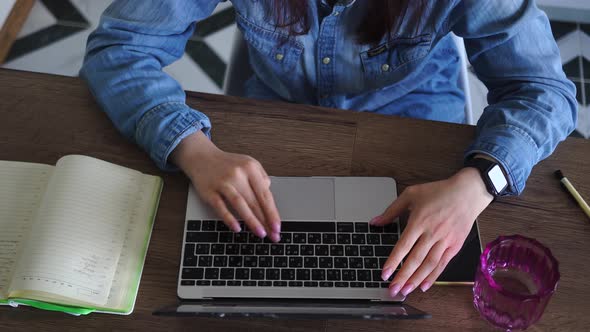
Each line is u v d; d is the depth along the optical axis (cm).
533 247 80
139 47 103
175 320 81
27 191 89
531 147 93
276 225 86
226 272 84
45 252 80
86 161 89
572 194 93
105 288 81
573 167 97
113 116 97
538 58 102
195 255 85
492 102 110
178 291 82
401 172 95
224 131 99
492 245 80
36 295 77
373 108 126
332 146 98
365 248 87
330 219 89
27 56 205
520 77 103
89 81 101
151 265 85
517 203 93
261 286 83
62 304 78
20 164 92
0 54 202
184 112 95
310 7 103
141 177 93
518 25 99
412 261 84
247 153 97
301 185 92
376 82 118
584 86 207
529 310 77
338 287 83
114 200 88
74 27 212
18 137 96
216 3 108
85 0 218
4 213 86
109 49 102
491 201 93
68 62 205
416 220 87
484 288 78
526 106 98
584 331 81
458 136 100
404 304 82
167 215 90
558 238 89
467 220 88
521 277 83
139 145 96
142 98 97
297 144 98
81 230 83
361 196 92
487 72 108
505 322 80
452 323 81
